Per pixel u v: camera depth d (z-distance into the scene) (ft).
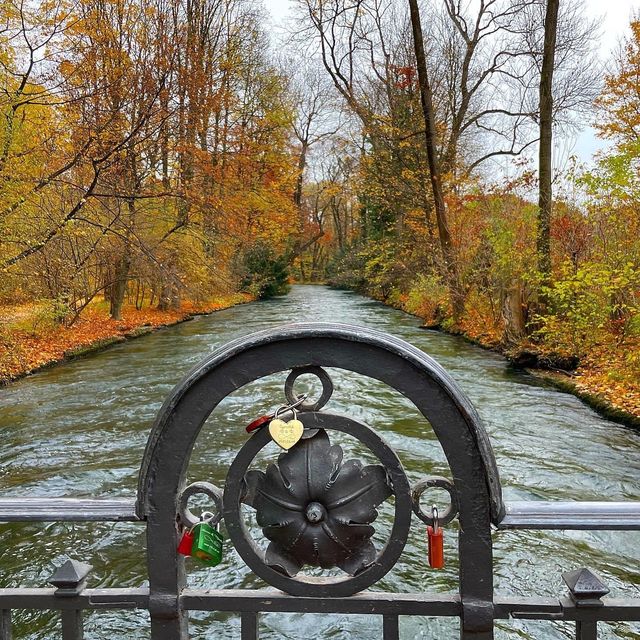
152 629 4.04
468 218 46.96
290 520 3.89
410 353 3.66
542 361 30.32
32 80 31.09
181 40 43.45
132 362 35.73
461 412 3.67
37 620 10.25
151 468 3.90
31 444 19.90
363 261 104.73
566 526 3.71
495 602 3.81
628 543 12.43
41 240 32.78
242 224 61.62
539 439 19.49
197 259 56.08
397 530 3.82
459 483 3.74
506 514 3.75
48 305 37.60
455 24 64.85
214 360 3.73
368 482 3.85
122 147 36.68
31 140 31.86
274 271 105.70
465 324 45.83
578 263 29.66
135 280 59.11
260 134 88.74
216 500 3.92
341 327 3.75
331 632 9.97
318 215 172.96
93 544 12.84
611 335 27.96
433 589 10.91
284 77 94.48
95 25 34.76
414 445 18.80
